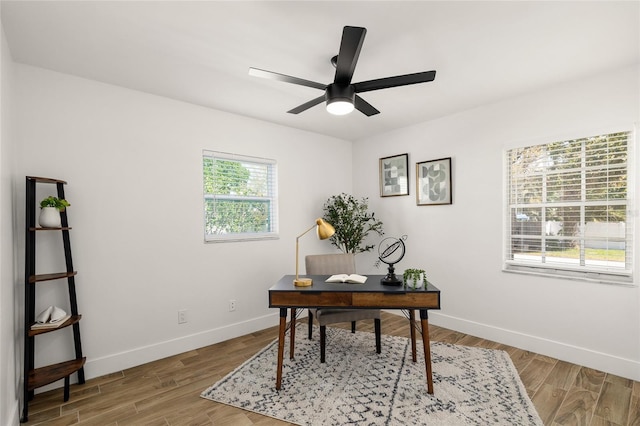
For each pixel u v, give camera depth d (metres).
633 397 2.14
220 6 1.66
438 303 2.17
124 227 2.68
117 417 2.00
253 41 2.00
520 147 2.98
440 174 3.58
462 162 3.41
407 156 3.92
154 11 1.70
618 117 2.43
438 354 2.82
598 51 2.16
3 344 1.68
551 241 2.85
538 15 1.76
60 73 2.40
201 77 2.51
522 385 2.28
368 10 1.70
